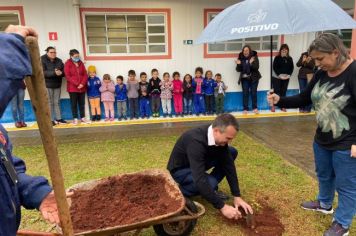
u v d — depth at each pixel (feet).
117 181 10.03
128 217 8.33
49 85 24.90
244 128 23.34
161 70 28.30
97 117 27.04
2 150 3.81
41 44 26.03
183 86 27.61
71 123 26.16
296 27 8.19
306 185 12.93
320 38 8.14
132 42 27.45
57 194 4.70
